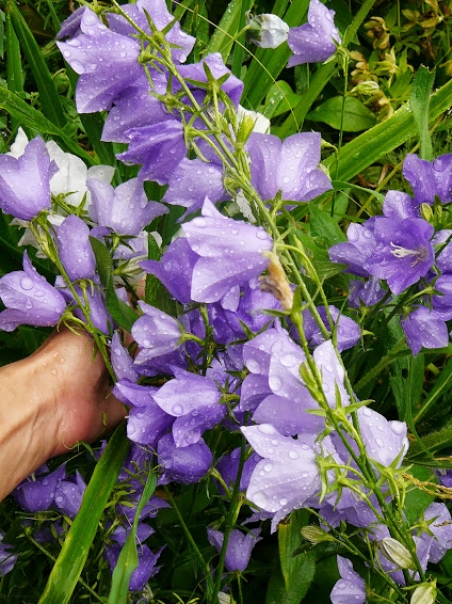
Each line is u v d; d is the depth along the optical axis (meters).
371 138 0.58
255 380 0.30
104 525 0.40
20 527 0.41
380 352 0.48
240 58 0.58
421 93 0.46
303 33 0.46
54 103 0.55
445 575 0.46
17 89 0.55
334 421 0.26
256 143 0.32
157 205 0.38
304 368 0.25
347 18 0.74
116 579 0.32
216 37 0.59
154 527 0.45
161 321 0.33
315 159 0.33
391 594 0.39
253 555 0.49
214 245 0.27
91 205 0.39
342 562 0.38
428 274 0.36
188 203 0.34
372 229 0.38
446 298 0.35
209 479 0.40
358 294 0.42
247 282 0.32
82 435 0.39
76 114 0.59
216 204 0.48
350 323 0.39
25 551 0.41
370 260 0.36
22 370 0.37
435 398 0.49
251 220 0.37
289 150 0.32
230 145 0.33
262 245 0.27
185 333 0.34
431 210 0.36
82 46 0.32
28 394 0.36
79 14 0.34
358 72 0.71
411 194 0.62
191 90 0.33
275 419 0.29
